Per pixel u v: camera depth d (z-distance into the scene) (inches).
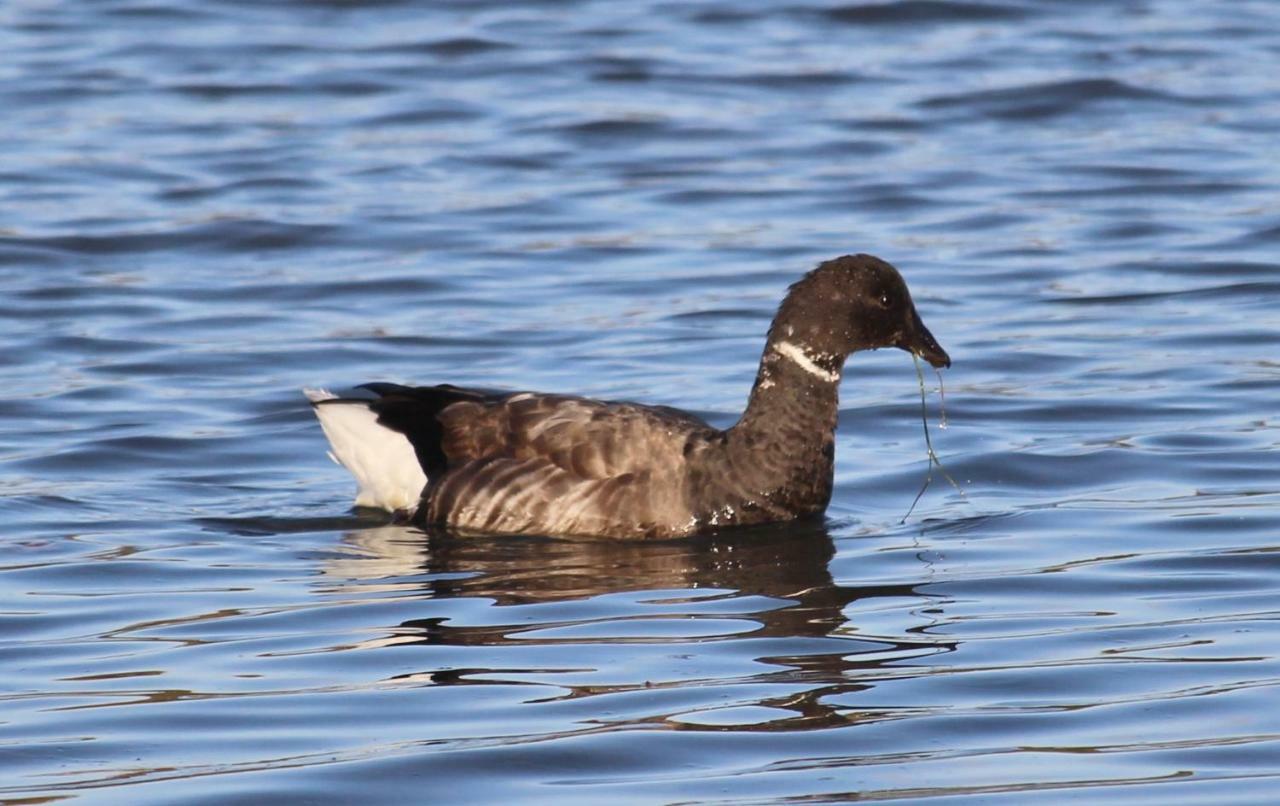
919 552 542.6
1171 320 799.1
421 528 574.9
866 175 1029.8
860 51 1266.0
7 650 464.1
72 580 521.0
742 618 482.6
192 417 692.1
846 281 562.3
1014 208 971.3
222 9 1369.3
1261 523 559.2
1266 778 380.2
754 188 1008.9
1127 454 634.8
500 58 1247.5
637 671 442.9
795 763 390.9
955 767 388.5
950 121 1128.8
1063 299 833.5
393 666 448.8
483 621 482.0
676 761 392.5
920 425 677.9
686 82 1200.2
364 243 920.9
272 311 827.4
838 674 441.7
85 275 873.5
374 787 380.5
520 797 375.9
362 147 1079.0
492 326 802.8
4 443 657.6
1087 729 407.2
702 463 560.7
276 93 1175.0
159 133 1096.2
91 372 744.3
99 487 615.2
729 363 749.3
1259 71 1212.5
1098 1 1382.9
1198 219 948.0
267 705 424.5
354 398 596.4
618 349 768.9
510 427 573.9
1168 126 1115.3
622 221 956.6
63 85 1179.3
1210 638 463.2
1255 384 708.7
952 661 449.4
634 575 522.0
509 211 970.7
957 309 822.5
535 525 563.2
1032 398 701.9
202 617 487.8
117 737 407.2
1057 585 509.7
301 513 590.9
